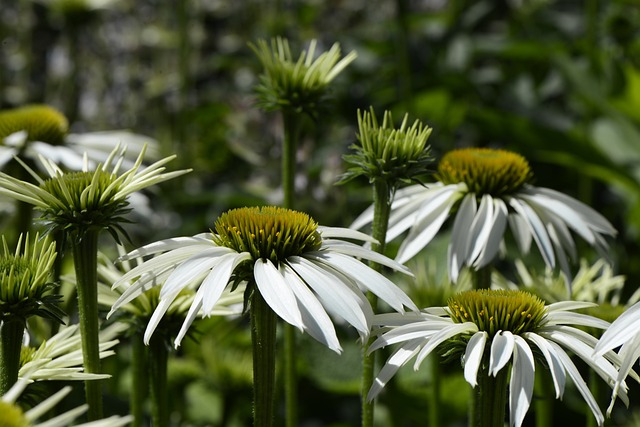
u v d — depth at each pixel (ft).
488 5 6.48
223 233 2.57
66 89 5.41
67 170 3.34
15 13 6.20
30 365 2.56
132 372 2.87
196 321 2.84
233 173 5.28
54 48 5.97
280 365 3.33
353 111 5.23
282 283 2.50
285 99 2.99
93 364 2.58
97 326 2.58
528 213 2.92
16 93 5.83
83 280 2.57
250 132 5.07
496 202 2.93
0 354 2.54
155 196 4.64
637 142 5.16
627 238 4.94
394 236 2.94
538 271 4.05
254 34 6.22
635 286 4.47
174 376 3.47
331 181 3.97
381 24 6.24
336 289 2.51
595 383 2.88
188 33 5.88
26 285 2.53
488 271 2.88
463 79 5.34
